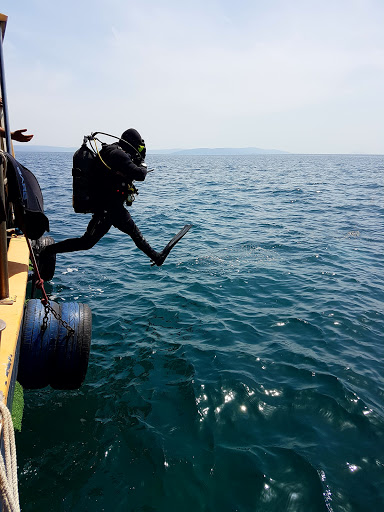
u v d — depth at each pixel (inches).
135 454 155.3
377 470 149.0
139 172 145.1
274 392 195.5
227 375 207.8
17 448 156.2
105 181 146.6
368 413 180.9
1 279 136.6
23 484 139.9
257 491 139.2
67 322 167.2
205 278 360.2
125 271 379.9
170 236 542.0
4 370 103.4
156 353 231.1
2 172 111.9
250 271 380.8
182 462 151.3
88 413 178.4
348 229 577.0
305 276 367.2
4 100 174.9
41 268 287.7
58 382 168.9
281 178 1723.7
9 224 221.3
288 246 475.8
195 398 189.3
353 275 370.9
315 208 792.3
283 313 287.0
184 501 135.0
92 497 135.6
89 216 685.3
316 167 3110.2
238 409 182.7
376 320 277.4
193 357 227.0
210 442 162.6
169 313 285.6
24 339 159.5
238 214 723.4
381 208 786.8
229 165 3639.3
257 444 161.8
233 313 286.7
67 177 1624.0
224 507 133.0
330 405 185.9
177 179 1669.5
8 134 179.5
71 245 162.1
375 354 233.3
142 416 177.3
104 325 265.1
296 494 138.2
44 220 127.6
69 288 329.1
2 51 172.4
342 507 133.4
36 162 3282.5
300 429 170.9
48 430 166.9
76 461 150.9
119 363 220.5
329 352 234.4
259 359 225.0
